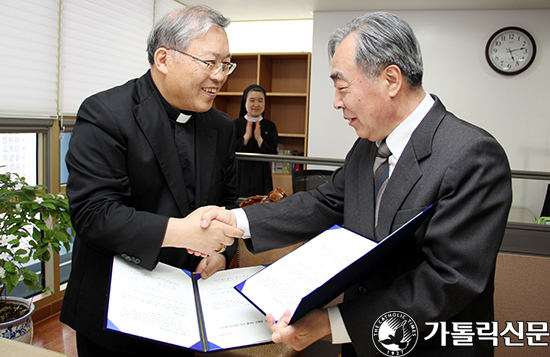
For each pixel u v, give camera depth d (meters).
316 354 1.86
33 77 2.49
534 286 1.71
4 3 2.27
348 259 0.80
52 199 1.80
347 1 3.93
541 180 1.94
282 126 5.11
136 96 1.03
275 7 4.20
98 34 3.02
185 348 0.74
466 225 0.73
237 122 3.83
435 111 0.83
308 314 0.76
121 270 0.87
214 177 1.17
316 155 4.52
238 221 1.02
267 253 1.83
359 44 0.79
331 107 4.42
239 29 5.11
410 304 0.74
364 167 0.96
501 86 4.06
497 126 4.11
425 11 4.13
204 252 0.93
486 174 0.74
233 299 0.92
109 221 0.89
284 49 5.02
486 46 4.04
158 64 0.97
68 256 2.99
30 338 1.87
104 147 0.95
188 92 0.97
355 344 0.75
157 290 0.87
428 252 0.76
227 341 0.79
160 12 3.73
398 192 0.82
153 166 1.02
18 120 2.37
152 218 0.91
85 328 1.04
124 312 0.75
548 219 1.95
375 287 0.89
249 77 5.16
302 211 1.07
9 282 1.71
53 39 2.62
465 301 0.72
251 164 2.45
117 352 1.04
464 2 3.82
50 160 2.63
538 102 4.00
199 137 1.13
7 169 2.39
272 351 1.41
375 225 0.89
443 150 0.78
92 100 0.99
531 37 3.91
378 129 0.86
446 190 0.75
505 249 1.76
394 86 0.80
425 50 4.18
